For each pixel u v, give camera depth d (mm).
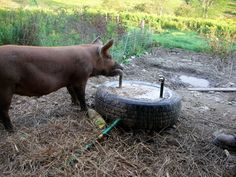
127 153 1656
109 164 1550
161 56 4230
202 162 1688
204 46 4824
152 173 1538
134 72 3277
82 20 3816
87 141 1686
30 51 1713
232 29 5543
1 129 1772
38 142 1661
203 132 2014
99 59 1964
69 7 5039
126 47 3846
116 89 1977
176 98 1912
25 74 1693
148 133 1829
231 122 2277
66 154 1565
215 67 3938
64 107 2074
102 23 3924
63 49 1841
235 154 1808
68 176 1444
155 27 5512
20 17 3363
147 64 3699
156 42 4730
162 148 1752
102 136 1716
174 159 1667
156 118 1782
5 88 1659
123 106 1774
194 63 4043
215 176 1591
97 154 1608
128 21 5086
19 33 3133
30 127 1805
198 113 2357
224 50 4434
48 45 3152
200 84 3230
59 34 3387
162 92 1887
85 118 1896
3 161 1530
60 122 1856
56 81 1812
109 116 1825
